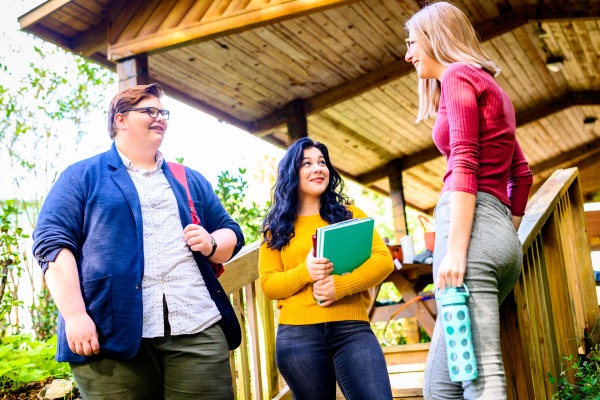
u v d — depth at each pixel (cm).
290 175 262
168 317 212
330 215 261
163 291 213
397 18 675
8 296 421
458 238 195
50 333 528
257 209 548
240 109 801
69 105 703
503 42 796
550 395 295
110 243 210
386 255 257
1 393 342
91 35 565
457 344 192
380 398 233
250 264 326
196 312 216
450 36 215
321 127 909
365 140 970
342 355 242
